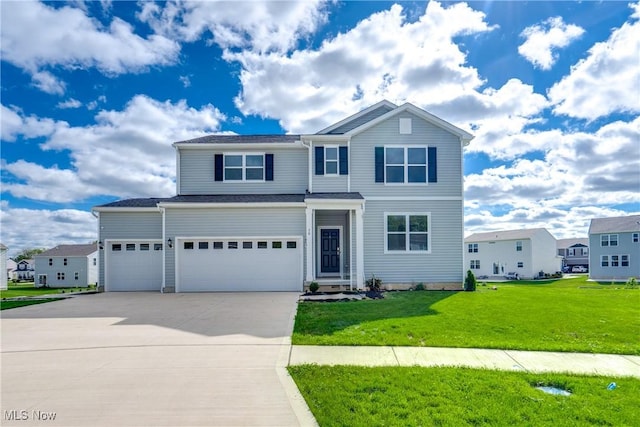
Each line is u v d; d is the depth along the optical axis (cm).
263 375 546
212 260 1580
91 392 485
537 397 462
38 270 4612
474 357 638
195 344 721
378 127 1658
